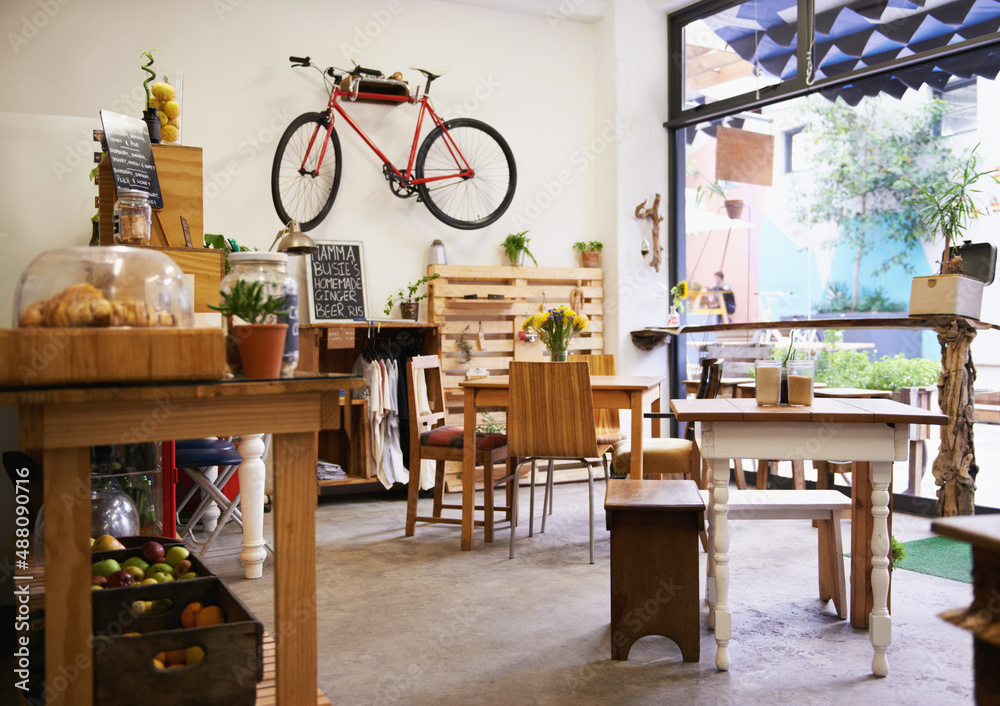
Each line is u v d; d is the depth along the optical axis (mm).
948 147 5480
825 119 5992
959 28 4531
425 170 5680
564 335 4340
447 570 3568
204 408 1410
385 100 5320
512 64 5910
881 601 2381
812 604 3037
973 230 4473
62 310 1322
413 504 4195
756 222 6414
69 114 4652
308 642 1523
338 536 4215
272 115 5156
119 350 1302
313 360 4957
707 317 6438
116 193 2600
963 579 3307
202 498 4445
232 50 5047
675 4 5961
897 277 6082
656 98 6117
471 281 5703
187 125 4938
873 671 2393
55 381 1260
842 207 6133
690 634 2504
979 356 4500
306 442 1516
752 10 5633
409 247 5574
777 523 4328
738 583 3299
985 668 1002
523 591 3254
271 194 5160
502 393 3918
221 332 1384
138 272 1458
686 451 3887
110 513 2527
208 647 1477
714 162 6320
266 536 4215
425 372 5406
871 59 4953
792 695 2264
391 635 2773
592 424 3639
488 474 4074
